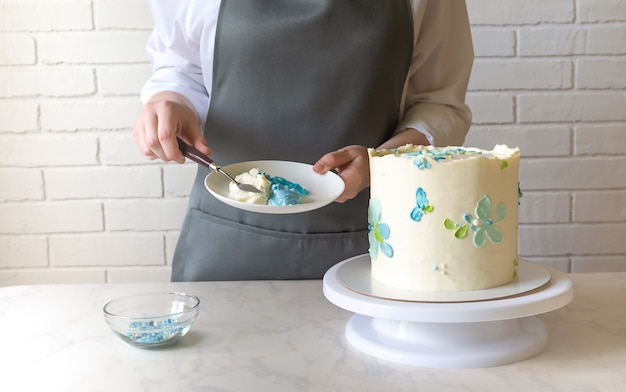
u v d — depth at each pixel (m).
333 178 1.10
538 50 1.98
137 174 2.02
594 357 0.85
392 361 0.85
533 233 2.05
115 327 0.91
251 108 1.32
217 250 1.36
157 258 2.05
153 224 2.04
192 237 1.38
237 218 1.34
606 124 2.00
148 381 0.81
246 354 0.89
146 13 1.96
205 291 1.16
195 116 1.27
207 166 1.11
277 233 1.33
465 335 0.87
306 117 1.31
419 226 0.88
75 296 1.14
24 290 1.18
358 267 1.01
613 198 2.03
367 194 1.35
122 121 2.00
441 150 0.97
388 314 0.82
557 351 0.87
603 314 1.00
